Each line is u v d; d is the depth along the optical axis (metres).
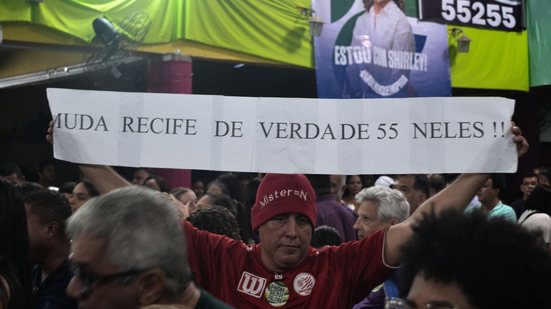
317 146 3.01
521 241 1.49
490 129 2.95
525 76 12.02
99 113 3.02
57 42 8.18
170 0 8.89
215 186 7.44
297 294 2.84
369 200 4.22
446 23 11.15
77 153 3.01
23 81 10.45
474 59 11.53
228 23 9.30
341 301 2.84
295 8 9.82
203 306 2.00
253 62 9.62
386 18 10.54
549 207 6.43
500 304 1.44
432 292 1.47
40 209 3.15
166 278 1.87
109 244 1.82
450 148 2.96
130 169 8.92
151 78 9.08
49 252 3.17
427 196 6.57
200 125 3.03
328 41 10.05
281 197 2.86
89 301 1.84
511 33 11.84
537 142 13.63
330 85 10.07
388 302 1.62
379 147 3.00
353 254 2.89
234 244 3.00
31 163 13.48
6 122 13.59
